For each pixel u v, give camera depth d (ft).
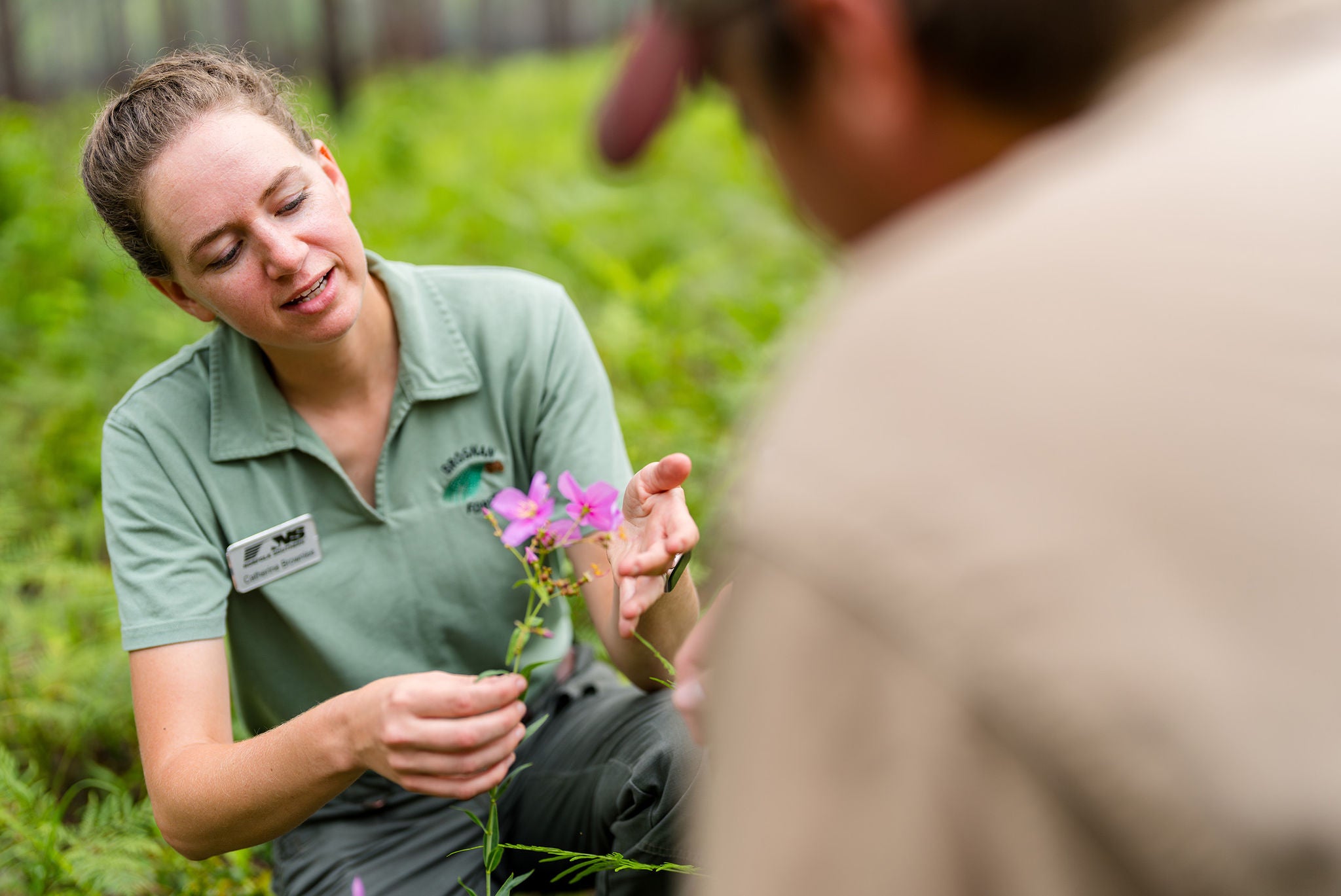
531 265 16.02
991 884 1.71
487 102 36.86
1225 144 1.84
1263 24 1.99
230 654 5.83
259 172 4.73
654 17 2.15
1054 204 1.86
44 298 14.74
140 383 5.44
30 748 7.98
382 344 5.48
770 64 2.03
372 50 45.91
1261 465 1.61
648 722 5.26
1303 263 1.71
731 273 16.30
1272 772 1.57
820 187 2.19
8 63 39.55
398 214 20.26
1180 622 1.59
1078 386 1.68
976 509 1.67
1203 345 1.67
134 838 6.69
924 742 1.68
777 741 1.81
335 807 5.71
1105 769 1.59
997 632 1.62
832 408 1.84
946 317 1.79
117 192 4.86
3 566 9.62
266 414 5.31
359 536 5.51
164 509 5.25
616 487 5.72
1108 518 1.62
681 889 4.99
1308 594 1.59
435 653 5.73
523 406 5.71
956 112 1.99
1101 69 1.96
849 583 1.72
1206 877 1.59
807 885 1.78
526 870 5.89
